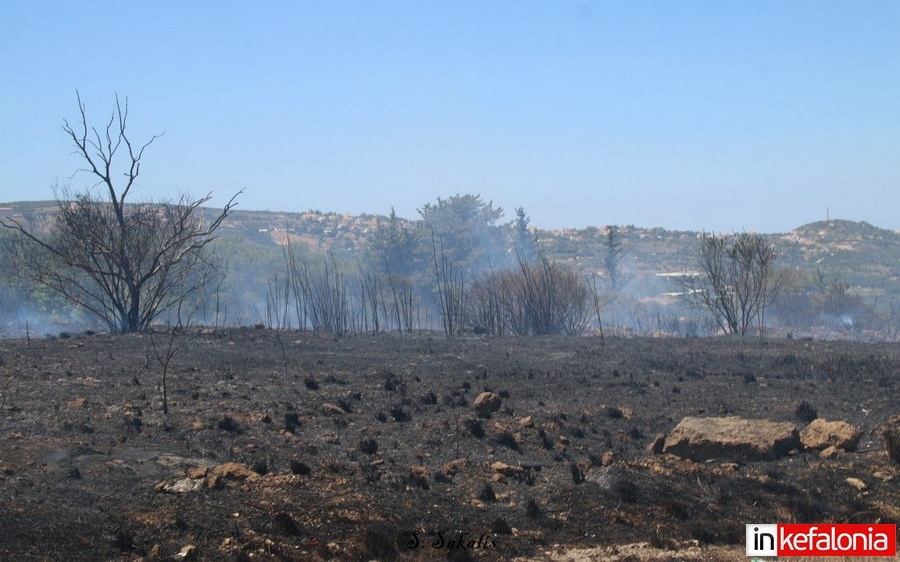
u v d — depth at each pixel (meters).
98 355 20.73
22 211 73.94
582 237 110.31
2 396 15.33
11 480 10.48
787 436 13.50
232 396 16.17
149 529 9.33
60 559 8.50
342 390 17.22
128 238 28.27
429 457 13.07
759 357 23.28
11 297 37.25
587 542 10.03
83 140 26.53
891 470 12.53
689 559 9.34
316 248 91.00
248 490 10.61
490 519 10.51
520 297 33.81
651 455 13.35
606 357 23.17
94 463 11.45
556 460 13.13
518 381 19.06
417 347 24.52
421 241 65.56
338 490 10.87
